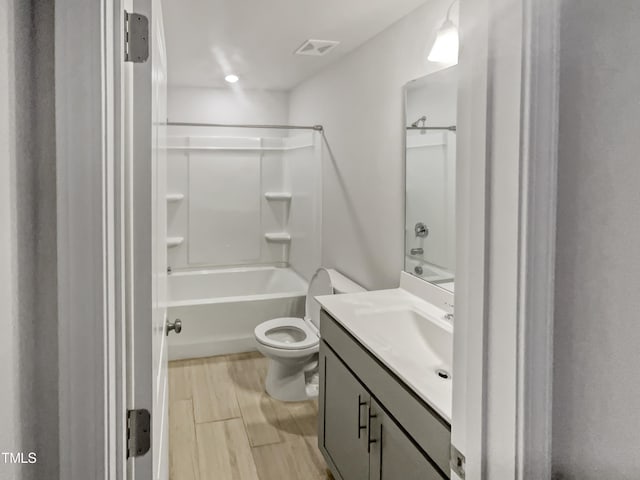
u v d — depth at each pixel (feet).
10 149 1.66
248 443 7.68
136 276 2.57
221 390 9.53
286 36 8.35
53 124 1.93
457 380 2.92
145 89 2.54
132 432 2.59
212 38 8.53
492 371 2.57
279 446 7.61
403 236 7.54
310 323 9.89
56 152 1.90
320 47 9.07
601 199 2.27
